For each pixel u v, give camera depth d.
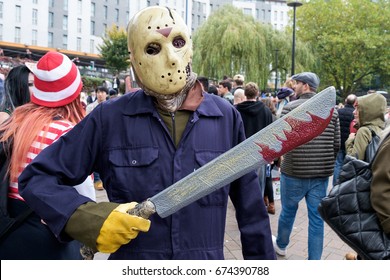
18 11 40.56
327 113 1.16
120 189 1.38
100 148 1.43
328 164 3.24
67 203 1.24
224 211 1.46
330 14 27.56
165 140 1.40
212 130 1.45
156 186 1.37
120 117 1.42
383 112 3.12
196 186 1.21
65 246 1.80
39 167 1.34
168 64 1.32
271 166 5.31
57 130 1.79
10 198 1.75
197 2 55.66
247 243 1.51
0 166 1.77
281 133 1.20
